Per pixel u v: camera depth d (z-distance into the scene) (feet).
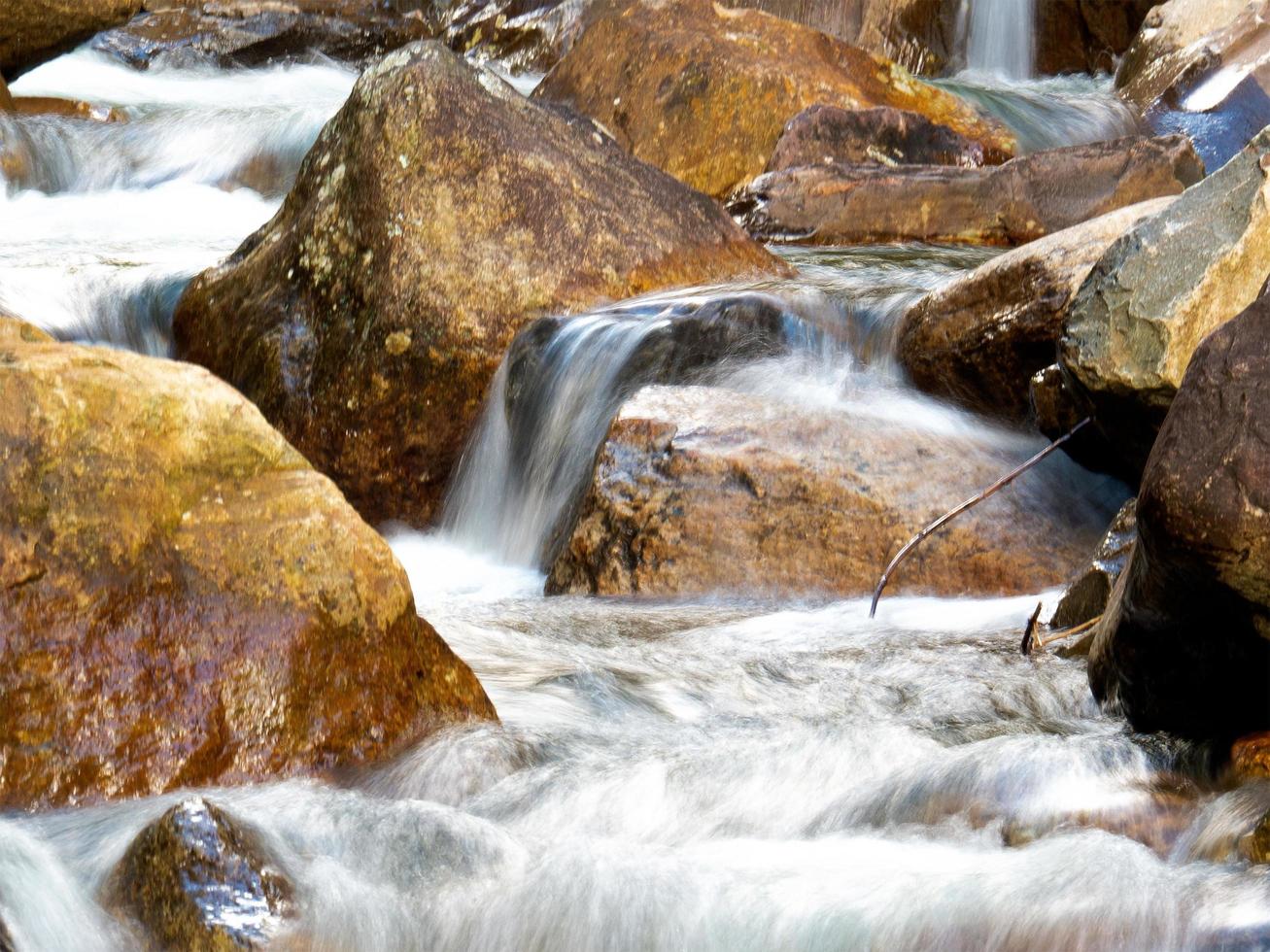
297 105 96.53
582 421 49.29
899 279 57.77
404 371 51.65
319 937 21.89
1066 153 70.44
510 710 30.30
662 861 23.94
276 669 26.81
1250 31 94.38
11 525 26.04
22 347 28.19
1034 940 21.74
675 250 55.42
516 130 55.26
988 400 46.44
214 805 22.81
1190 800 25.40
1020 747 27.12
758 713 30.73
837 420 44.01
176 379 28.19
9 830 23.94
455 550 50.85
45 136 83.97
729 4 117.29
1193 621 25.82
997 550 40.52
